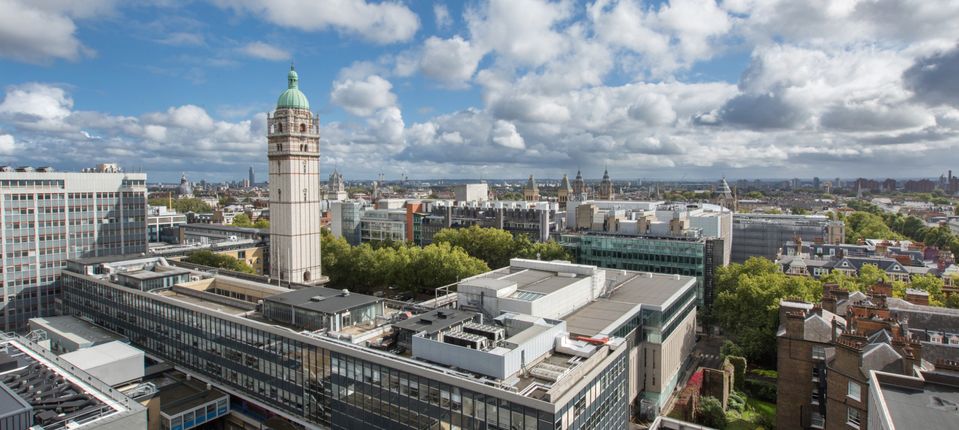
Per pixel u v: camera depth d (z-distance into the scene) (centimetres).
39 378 6956
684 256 16250
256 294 11362
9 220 14300
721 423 9331
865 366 7100
